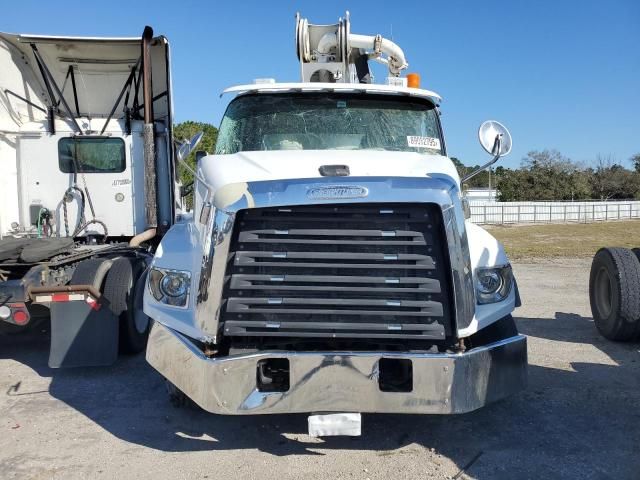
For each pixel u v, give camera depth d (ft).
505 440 13.80
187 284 12.50
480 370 11.76
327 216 11.42
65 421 15.20
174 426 14.83
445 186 11.54
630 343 22.22
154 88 27.25
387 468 12.44
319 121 17.16
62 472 12.36
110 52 26.43
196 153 17.80
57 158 26.48
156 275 13.04
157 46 25.98
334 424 11.46
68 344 18.49
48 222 26.25
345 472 12.28
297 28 22.50
